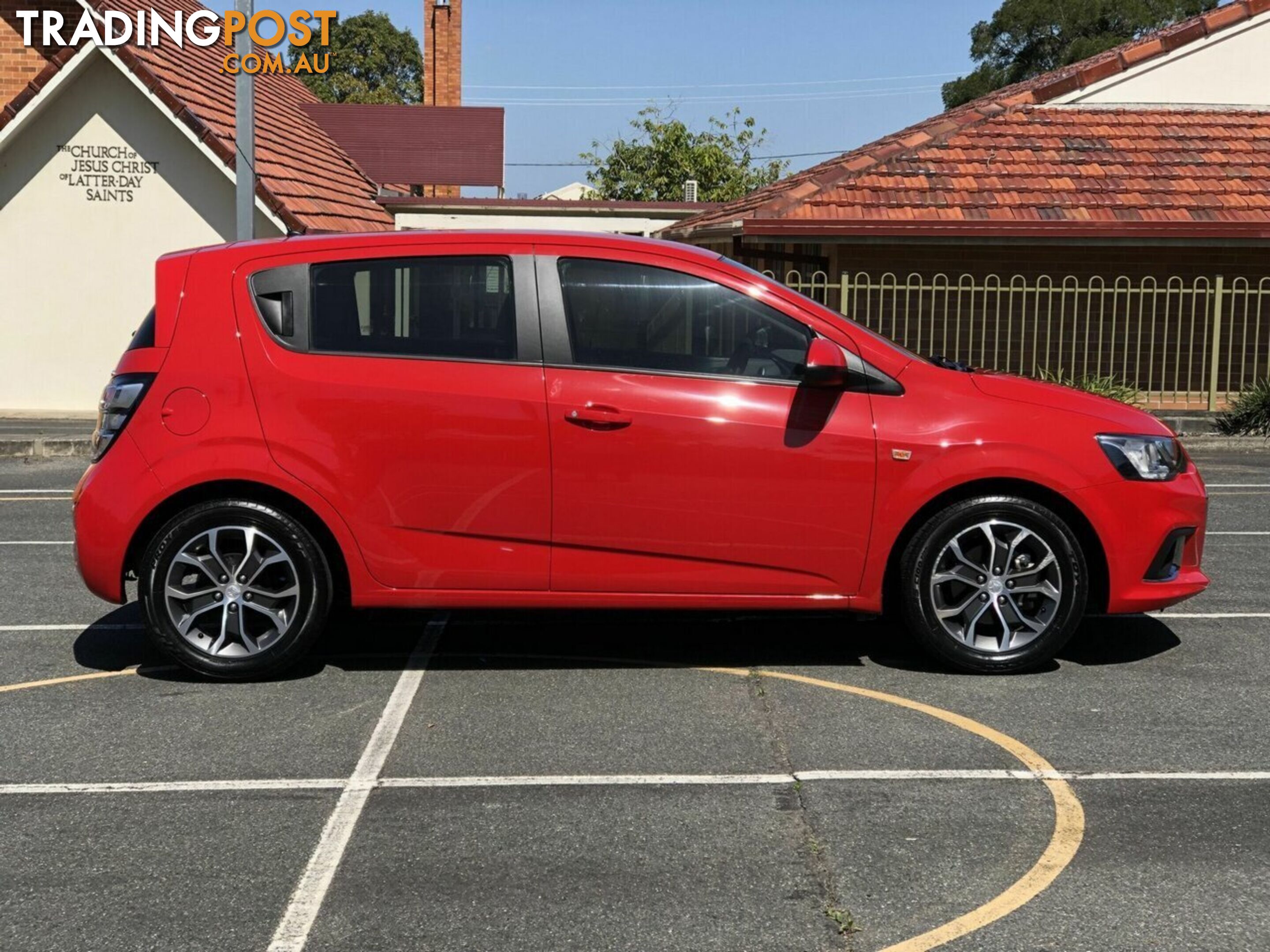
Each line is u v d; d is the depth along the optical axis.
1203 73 18.73
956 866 4.00
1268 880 3.90
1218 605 7.25
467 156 27.12
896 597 6.05
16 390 19.22
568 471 5.71
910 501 5.74
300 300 5.82
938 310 17.34
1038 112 18.50
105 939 3.58
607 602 5.82
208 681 5.90
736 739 5.12
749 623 6.91
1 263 19.00
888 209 15.95
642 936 3.58
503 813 4.41
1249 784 4.65
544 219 24.09
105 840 4.22
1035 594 5.89
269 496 5.80
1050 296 15.77
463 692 5.74
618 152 40.34
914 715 5.40
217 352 5.77
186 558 5.77
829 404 5.76
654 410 5.70
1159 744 5.05
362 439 5.71
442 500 5.73
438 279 5.83
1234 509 10.48
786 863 4.02
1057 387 6.04
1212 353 15.63
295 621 5.81
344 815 4.41
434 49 36.00
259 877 3.95
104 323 19.17
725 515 5.74
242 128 15.27
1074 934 3.58
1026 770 4.78
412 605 5.82
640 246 5.87
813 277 15.68
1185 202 16.06
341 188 22.16
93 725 5.33
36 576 8.06
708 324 5.84
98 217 18.97
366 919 3.69
